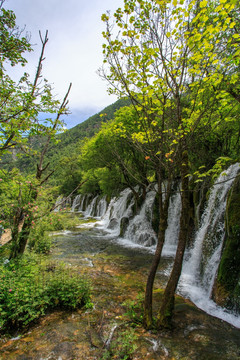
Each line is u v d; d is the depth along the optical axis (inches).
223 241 246.7
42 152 254.7
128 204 709.3
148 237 497.7
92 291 244.2
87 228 730.2
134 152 540.1
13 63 182.1
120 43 119.6
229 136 355.3
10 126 172.7
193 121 149.1
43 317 188.4
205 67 121.1
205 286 257.6
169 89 128.2
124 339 153.3
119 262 362.0
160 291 243.3
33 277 220.2
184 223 160.6
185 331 167.9
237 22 165.0
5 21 166.6
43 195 286.7
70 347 152.3
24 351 148.3
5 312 167.6
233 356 142.0
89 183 1224.8
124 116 531.2
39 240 356.5
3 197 235.6
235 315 193.2
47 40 229.8
